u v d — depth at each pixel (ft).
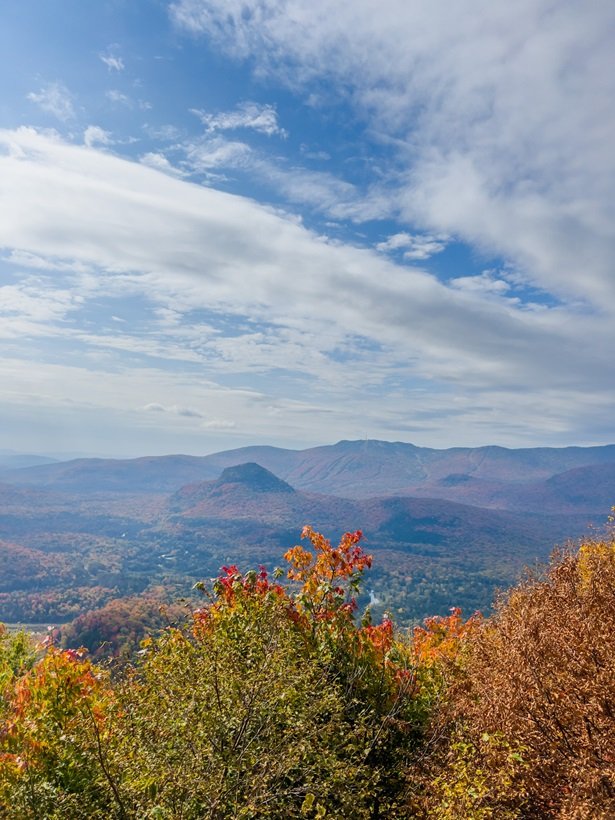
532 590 15.17
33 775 11.98
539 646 12.72
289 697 13.03
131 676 13.65
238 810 10.27
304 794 12.41
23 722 14.16
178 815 10.03
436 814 11.76
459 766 12.05
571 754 11.44
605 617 13.35
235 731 11.82
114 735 12.21
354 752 13.65
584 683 11.80
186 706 11.98
